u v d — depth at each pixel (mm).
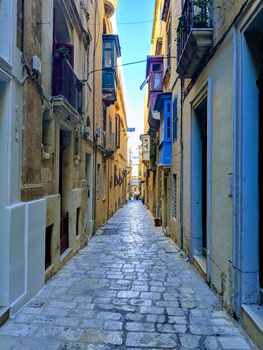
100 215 13805
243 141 3877
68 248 7816
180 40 7105
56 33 7758
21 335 3672
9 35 4086
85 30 9172
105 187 15922
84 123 9562
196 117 7148
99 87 13227
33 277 4910
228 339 3596
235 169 4047
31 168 4910
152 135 18469
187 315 4270
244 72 3879
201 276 6094
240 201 3918
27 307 4492
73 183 8180
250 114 3879
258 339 3359
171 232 10750
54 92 6262
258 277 3859
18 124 4418
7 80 4102
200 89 6070
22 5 4535
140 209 26141
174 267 6887
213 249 5230
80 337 3637
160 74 14828
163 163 10930
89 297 4945
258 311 3658
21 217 4465
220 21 4773
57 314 4266
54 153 6383
